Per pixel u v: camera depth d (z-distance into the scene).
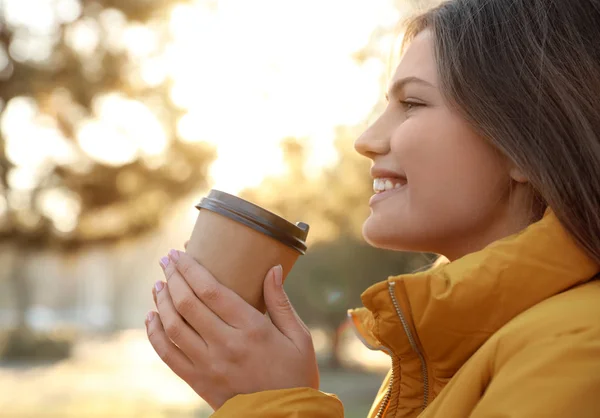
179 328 1.19
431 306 1.09
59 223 9.39
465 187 1.19
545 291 1.05
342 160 10.83
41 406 13.57
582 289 1.04
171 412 12.88
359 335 1.40
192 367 1.19
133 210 9.59
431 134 1.20
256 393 1.12
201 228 1.24
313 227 12.76
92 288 60.62
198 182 9.38
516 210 1.20
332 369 22.69
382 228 1.26
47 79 8.27
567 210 1.07
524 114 1.13
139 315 61.41
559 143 1.10
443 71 1.19
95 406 13.65
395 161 1.26
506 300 1.06
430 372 1.17
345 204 11.26
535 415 0.90
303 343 1.19
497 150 1.18
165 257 1.27
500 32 1.18
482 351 1.02
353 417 11.73
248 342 1.16
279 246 1.22
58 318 59.03
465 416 1.01
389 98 1.33
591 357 0.92
